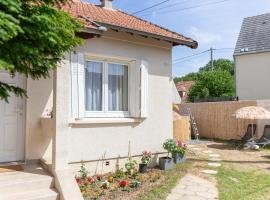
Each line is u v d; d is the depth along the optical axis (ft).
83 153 28.91
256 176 31.37
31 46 12.82
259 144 50.65
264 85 77.66
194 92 114.01
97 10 38.04
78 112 28.37
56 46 14.21
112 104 32.63
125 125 32.19
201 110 66.95
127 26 30.53
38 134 27.55
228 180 29.68
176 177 30.30
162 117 35.53
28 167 25.08
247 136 53.83
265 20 83.97
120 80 33.45
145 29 32.68
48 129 25.82
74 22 16.12
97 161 29.99
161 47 35.58
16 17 12.15
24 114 27.17
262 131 55.42
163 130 35.58
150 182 28.35
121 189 25.85
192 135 65.21
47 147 27.99
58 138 23.52
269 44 77.46
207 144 54.75
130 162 31.37
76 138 28.48
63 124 23.81
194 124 64.18
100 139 30.17
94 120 29.48
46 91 27.94
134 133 32.94
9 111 26.53
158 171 32.58
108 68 32.50
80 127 28.78
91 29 25.34
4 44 12.04
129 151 32.37
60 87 23.76
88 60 30.89
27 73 14.76
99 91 31.65
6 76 26.22
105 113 31.78
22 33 12.15
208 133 65.16
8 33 11.02
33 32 12.46
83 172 27.86
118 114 32.63
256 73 79.05
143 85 33.24
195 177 30.58
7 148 26.48
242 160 39.68
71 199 20.99
